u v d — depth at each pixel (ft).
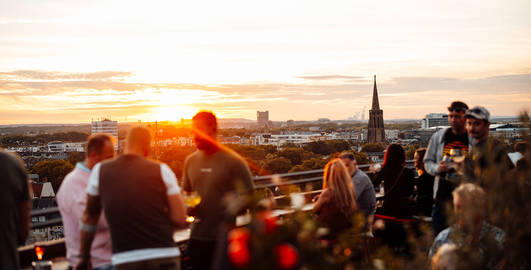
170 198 10.12
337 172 14.49
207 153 11.75
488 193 8.18
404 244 16.01
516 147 8.93
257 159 417.90
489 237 8.04
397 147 18.38
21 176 9.86
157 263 9.73
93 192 10.18
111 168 10.03
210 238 11.43
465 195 8.45
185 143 476.54
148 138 10.60
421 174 19.27
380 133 605.73
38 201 207.82
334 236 9.00
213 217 11.44
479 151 9.02
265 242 5.65
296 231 6.26
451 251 8.19
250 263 5.48
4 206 9.41
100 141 11.51
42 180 358.84
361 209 16.72
